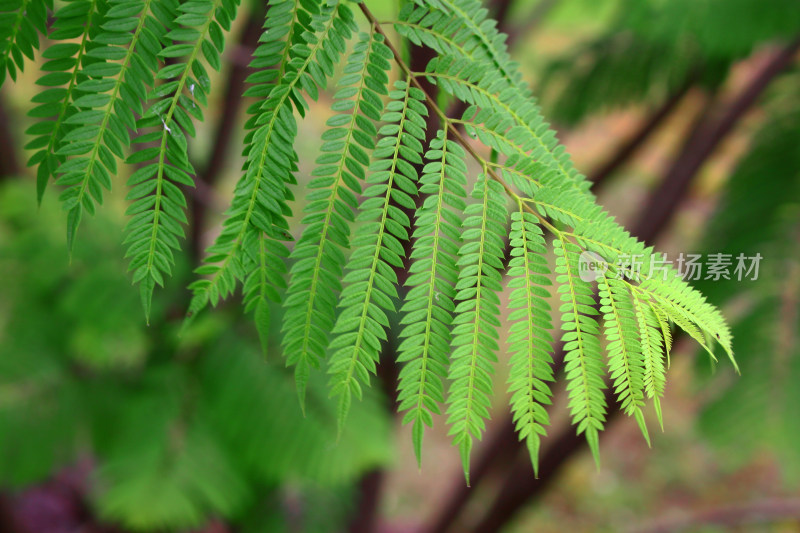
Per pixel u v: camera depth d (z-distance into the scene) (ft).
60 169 2.20
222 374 5.83
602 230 2.30
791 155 5.94
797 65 6.14
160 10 2.21
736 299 5.71
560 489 14.20
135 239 2.22
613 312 2.30
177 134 2.22
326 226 2.25
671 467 14.28
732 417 5.43
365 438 5.64
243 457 5.67
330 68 2.26
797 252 5.57
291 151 2.25
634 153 6.97
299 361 2.26
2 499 7.93
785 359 5.32
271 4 2.24
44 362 5.94
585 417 2.30
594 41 6.49
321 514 7.68
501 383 10.55
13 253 5.93
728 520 8.18
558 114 6.55
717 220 6.22
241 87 6.52
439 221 2.28
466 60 2.33
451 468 14.14
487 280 2.28
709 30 5.29
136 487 5.18
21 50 2.23
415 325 2.27
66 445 5.66
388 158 2.28
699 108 7.02
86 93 2.23
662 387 2.31
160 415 5.63
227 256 2.25
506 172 2.31
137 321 5.71
